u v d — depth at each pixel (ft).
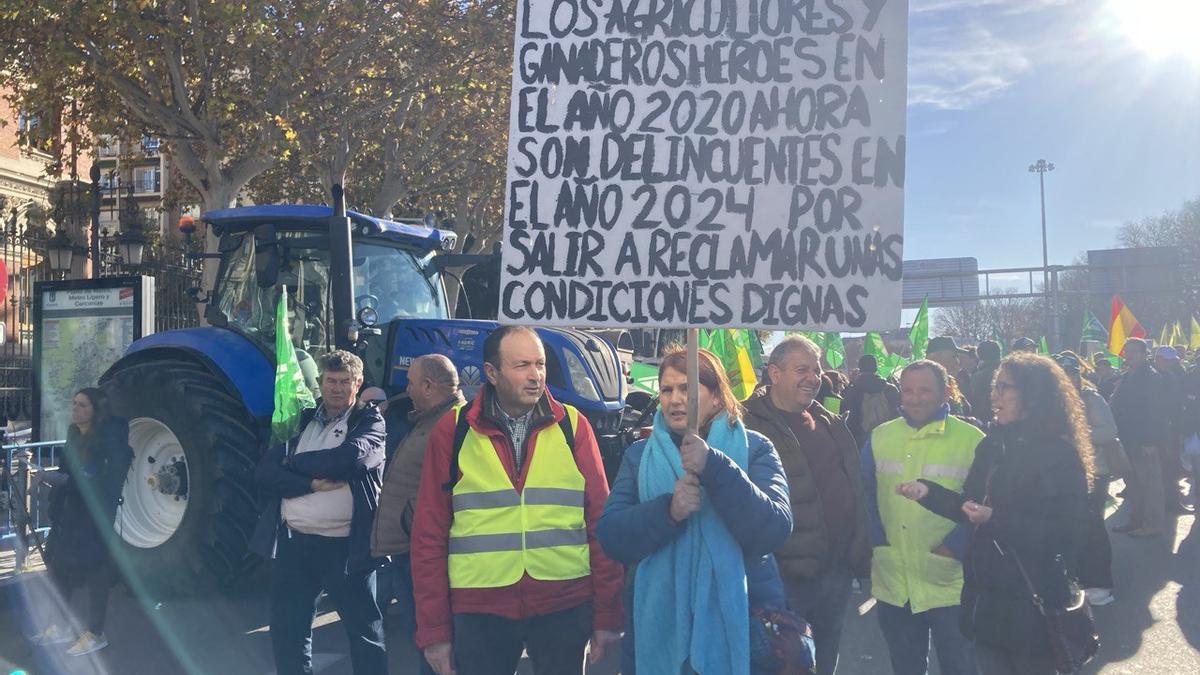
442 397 15.65
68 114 56.54
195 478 25.39
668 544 10.95
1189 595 26.96
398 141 70.79
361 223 27.66
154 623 24.04
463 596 11.93
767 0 11.10
